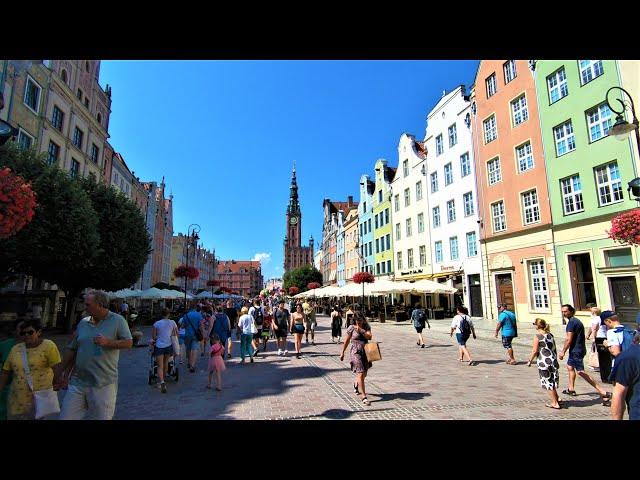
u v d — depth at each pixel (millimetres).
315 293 36938
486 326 23203
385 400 7758
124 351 16188
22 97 20594
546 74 22141
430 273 35188
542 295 22438
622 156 17906
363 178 55719
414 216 38688
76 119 26922
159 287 32531
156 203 57188
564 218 20859
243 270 187000
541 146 22516
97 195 22188
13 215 5930
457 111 31484
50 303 24391
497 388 8711
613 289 18266
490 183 26891
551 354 7188
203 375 10859
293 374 10703
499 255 25562
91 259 17875
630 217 10523
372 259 50844
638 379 3744
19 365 5184
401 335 21219
